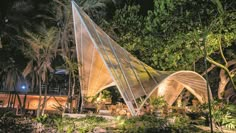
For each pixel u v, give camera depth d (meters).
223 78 20.44
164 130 10.86
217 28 15.77
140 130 10.59
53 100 25.47
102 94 19.17
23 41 21.23
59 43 20.58
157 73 16.19
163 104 16.08
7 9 21.73
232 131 12.68
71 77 22.20
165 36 17.31
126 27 20.75
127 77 14.81
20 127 10.32
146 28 19.47
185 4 16.88
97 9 22.44
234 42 19.89
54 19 20.86
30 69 21.52
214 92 23.89
